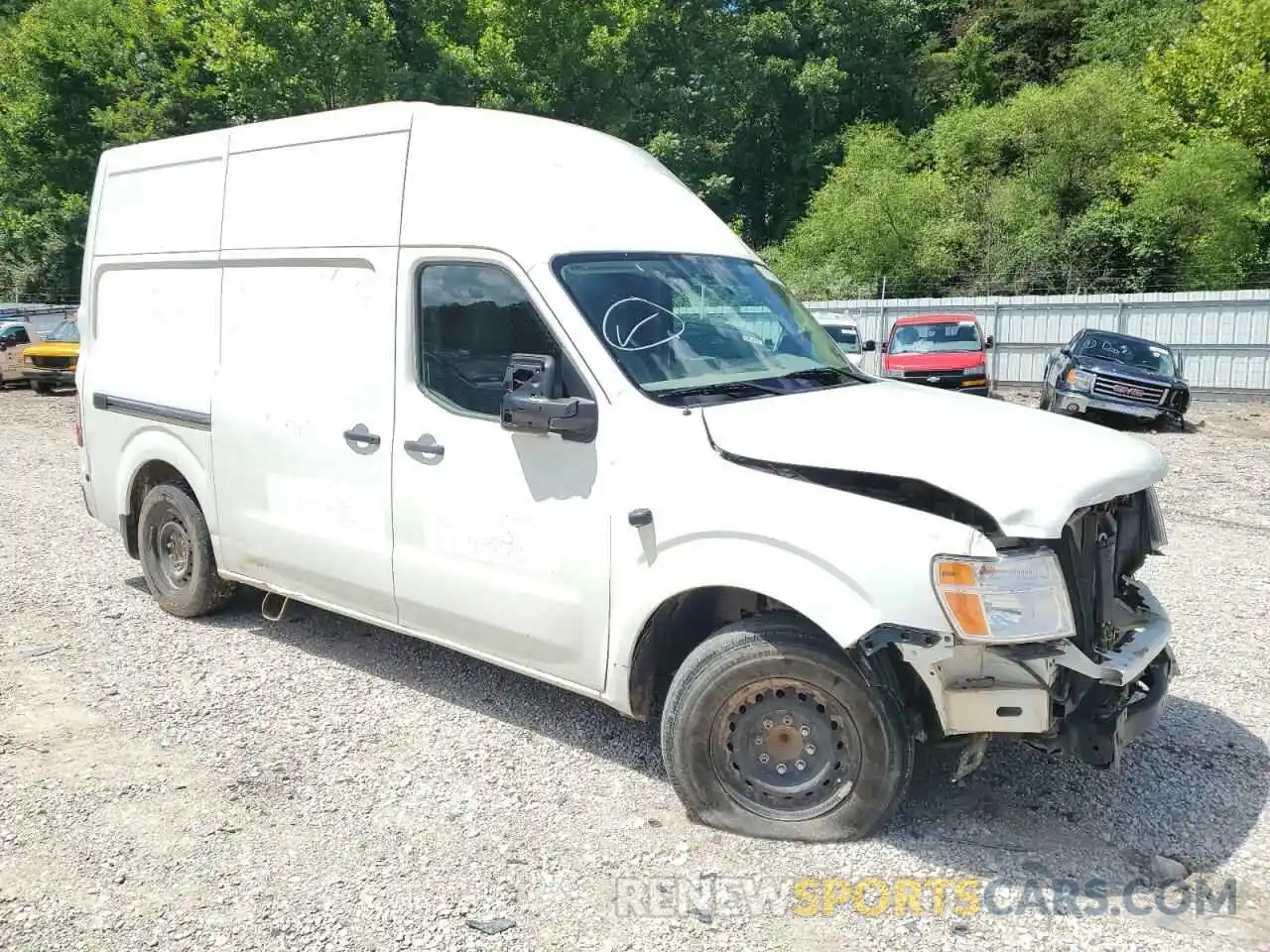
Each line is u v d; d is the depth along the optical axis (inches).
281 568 211.9
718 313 177.9
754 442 146.4
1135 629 151.8
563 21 1237.7
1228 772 170.2
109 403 250.4
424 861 143.4
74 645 229.3
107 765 171.6
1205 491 427.8
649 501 151.5
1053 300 930.1
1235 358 847.7
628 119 1283.2
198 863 142.4
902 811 155.8
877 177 1391.5
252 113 1175.6
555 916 131.1
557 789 164.1
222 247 219.8
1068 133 1318.9
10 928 127.8
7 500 399.5
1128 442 157.9
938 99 2020.2
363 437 189.3
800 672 142.9
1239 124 1186.6
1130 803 159.5
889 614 133.3
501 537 169.5
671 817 155.5
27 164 1434.5
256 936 126.6
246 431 213.0
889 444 142.1
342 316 195.2
